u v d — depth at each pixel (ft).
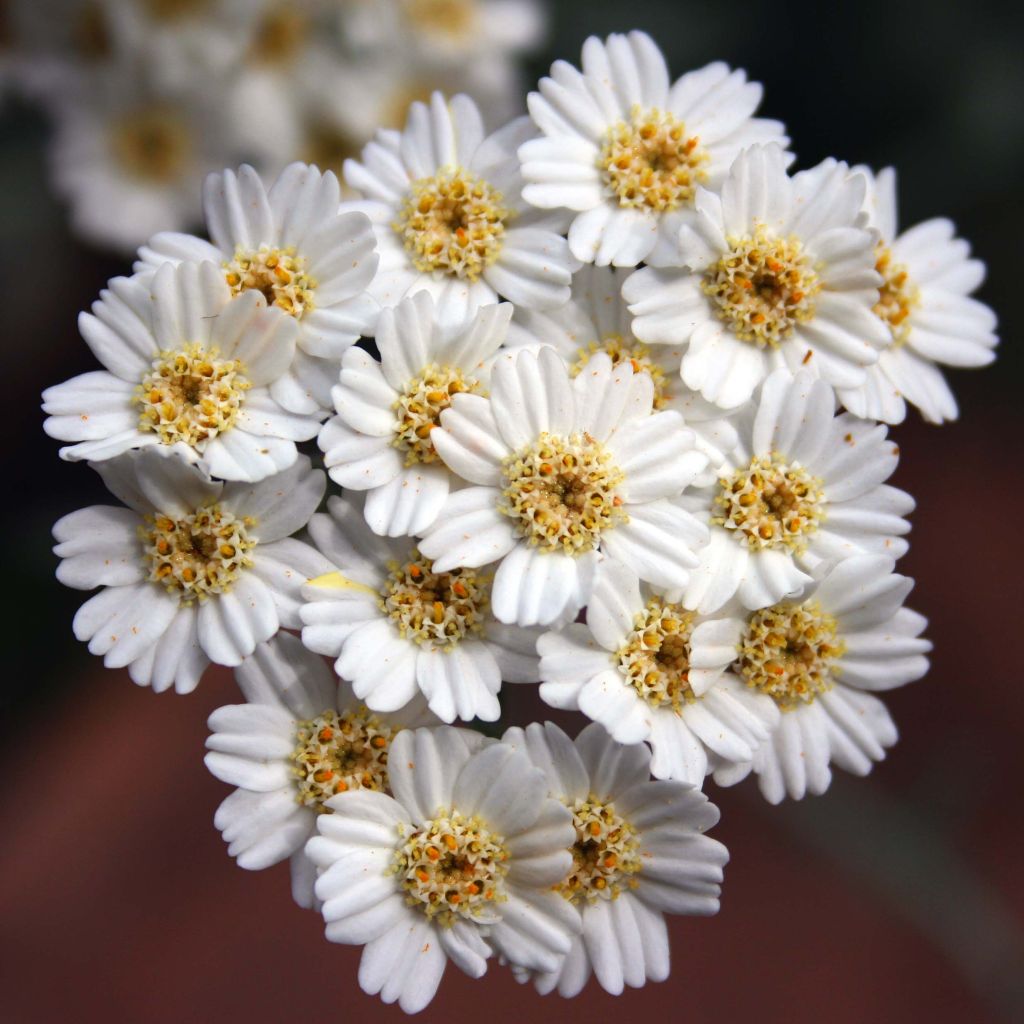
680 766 0.44
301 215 0.45
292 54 0.61
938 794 0.64
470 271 0.46
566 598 0.43
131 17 0.59
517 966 0.44
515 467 0.44
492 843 0.44
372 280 0.45
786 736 0.46
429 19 0.62
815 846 0.63
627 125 0.47
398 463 0.44
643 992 0.65
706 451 0.45
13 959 0.65
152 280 0.44
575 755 0.44
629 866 0.45
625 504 0.44
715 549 0.45
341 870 0.44
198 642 0.45
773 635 0.45
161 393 0.44
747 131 0.47
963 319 0.50
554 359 0.44
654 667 0.44
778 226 0.46
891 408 0.47
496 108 0.63
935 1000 0.65
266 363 0.44
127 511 0.45
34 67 0.61
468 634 0.44
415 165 0.47
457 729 0.44
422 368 0.44
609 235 0.46
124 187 0.62
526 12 0.64
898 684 0.46
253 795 0.45
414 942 0.44
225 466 0.44
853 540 0.45
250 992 0.65
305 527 0.45
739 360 0.45
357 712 0.45
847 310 0.45
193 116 0.61
